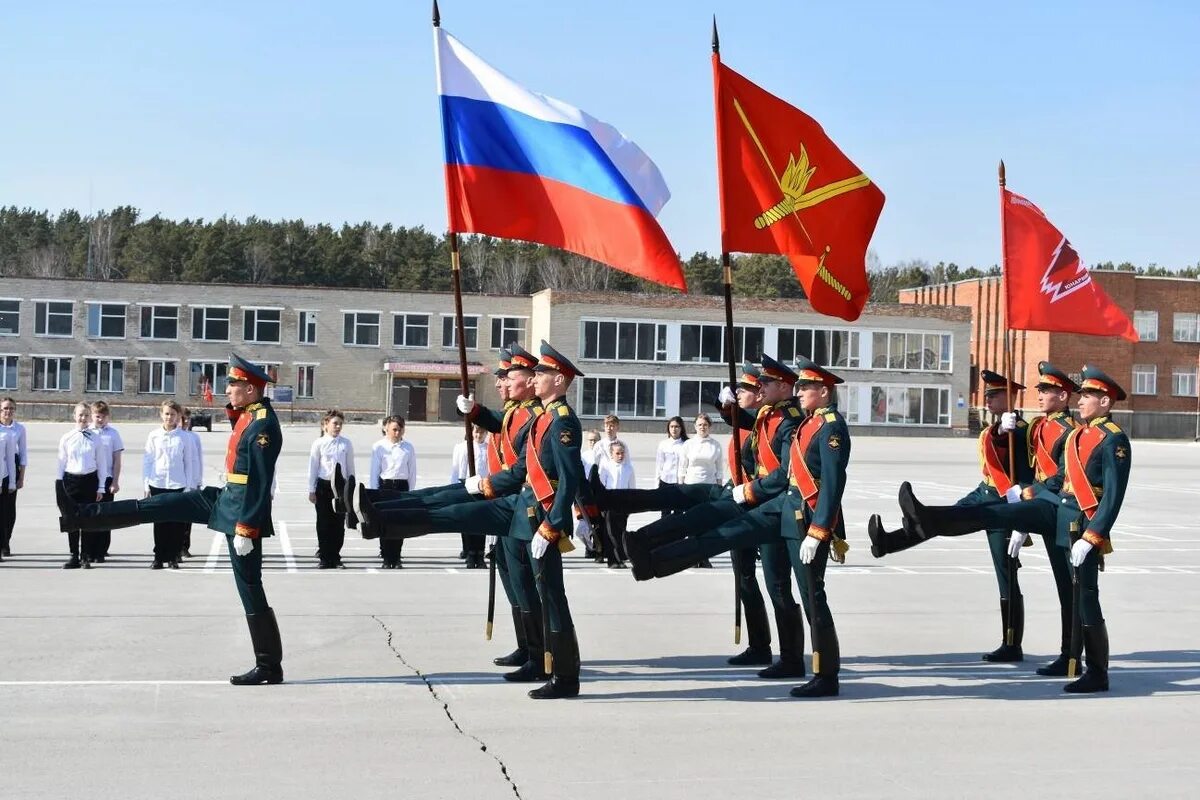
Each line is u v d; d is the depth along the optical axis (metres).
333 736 7.46
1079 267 11.69
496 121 9.58
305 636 10.70
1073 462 9.38
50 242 140.38
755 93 9.93
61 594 12.73
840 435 8.82
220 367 72.69
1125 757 7.31
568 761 7.04
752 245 9.87
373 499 9.58
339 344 73.38
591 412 69.81
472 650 10.20
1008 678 9.58
